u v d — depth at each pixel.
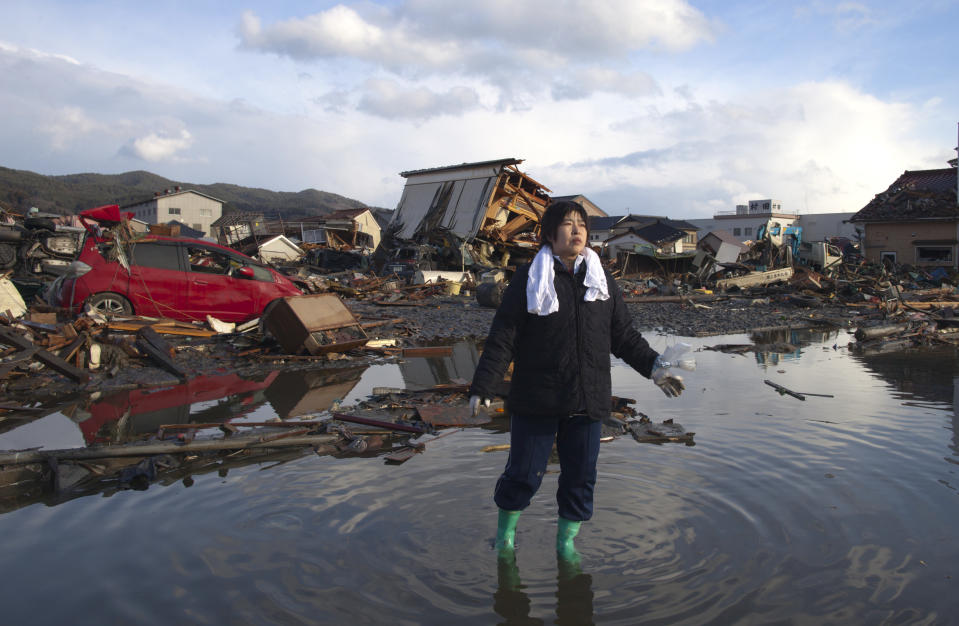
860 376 7.21
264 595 2.43
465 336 11.44
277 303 8.37
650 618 2.29
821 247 28.38
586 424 2.80
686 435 4.61
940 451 4.23
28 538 2.95
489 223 30.48
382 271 31.12
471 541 2.92
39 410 5.45
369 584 2.53
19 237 14.26
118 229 9.30
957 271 27.80
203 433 4.63
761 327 13.31
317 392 6.34
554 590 2.49
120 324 8.32
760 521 3.09
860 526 3.02
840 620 2.26
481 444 4.50
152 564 2.68
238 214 43.97
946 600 2.38
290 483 3.69
